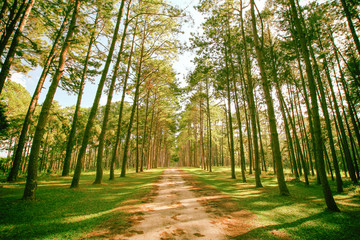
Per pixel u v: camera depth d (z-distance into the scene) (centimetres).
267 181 1622
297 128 2773
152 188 1112
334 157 1162
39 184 1104
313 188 1239
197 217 576
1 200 655
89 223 495
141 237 419
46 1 1167
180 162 7612
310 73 784
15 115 2062
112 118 4116
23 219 491
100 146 1293
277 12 1441
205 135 3884
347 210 668
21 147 1252
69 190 923
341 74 1488
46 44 1433
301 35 825
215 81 2031
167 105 3341
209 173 2403
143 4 1830
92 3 1159
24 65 1366
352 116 1430
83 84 1766
